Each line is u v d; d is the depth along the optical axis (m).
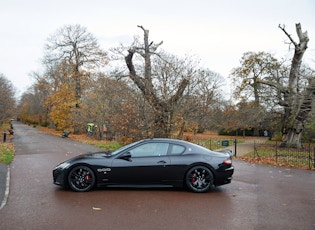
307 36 25.39
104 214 5.83
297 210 6.28
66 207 6.26
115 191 7.70
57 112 41.59
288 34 25.31
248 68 33.09
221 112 37.59
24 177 9.56
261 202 6.88
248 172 11.38
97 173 7.61
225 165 7.83
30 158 14.57
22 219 5.48
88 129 33.28
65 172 7.64
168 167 7.70
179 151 7.92
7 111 40.22
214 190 8.03
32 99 80.81
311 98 22.19
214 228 5.14
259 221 5.54
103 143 23.73
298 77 24.98
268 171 11.73
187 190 7.94
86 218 5.58
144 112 16.09
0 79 45.25
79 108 35.91
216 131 54.00
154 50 18.05
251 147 25.69
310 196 7.53
